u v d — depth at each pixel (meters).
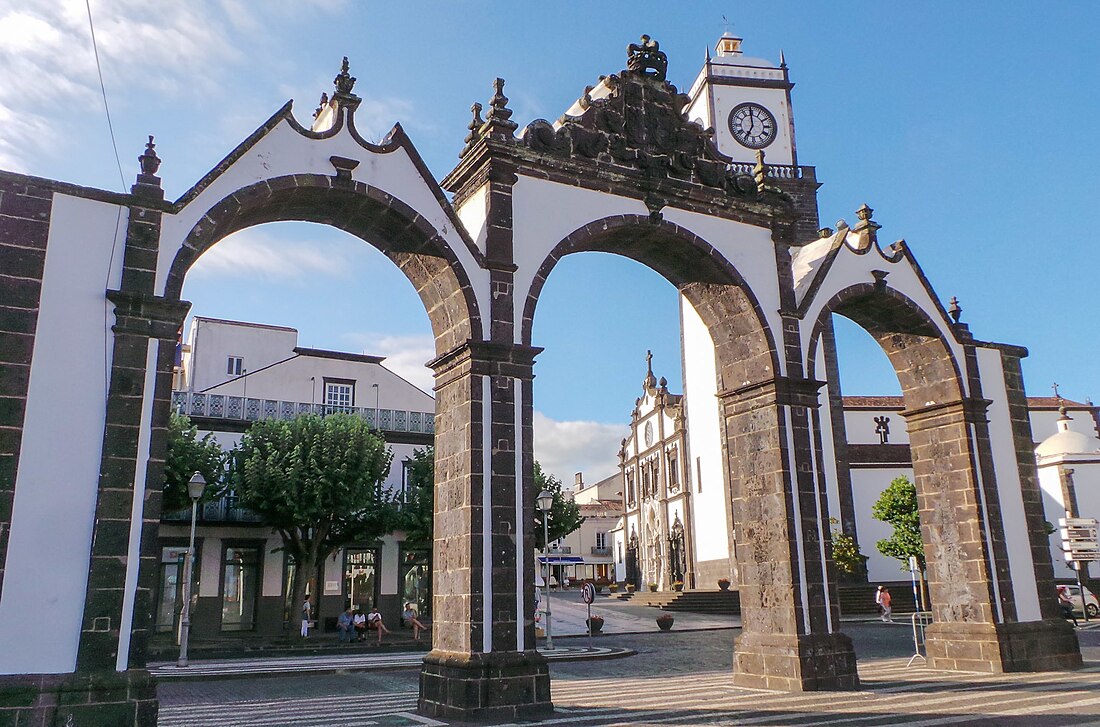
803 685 15.25
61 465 11.24
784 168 41.66
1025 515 19.69
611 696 15.33
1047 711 12.49
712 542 44.69
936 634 19.11
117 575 11.20
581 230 15.56
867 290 18.84
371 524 29.98
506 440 13.91
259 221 14.02
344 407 35.53
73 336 11.66
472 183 15.41
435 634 13.80
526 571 13.53
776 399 16.72
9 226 11.59
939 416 19.91
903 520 35.16
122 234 12.22
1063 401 54.03
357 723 12.66
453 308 14.51
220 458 29.41
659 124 17.06
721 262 16.86
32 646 10.63
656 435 54.44
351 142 14.00
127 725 10.75
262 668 21.61
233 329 41.62
